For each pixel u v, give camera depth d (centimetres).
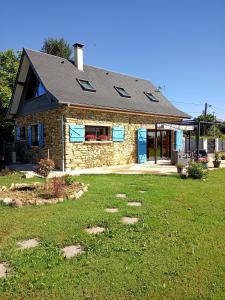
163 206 694
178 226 546
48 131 1606
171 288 339
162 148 2044
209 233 509
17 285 345
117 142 1670
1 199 732
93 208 676
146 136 1842
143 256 417
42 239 484
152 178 1148
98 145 1573
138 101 1911
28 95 1900
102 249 439
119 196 820
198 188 930
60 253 428
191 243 465
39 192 840
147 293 330
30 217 607
